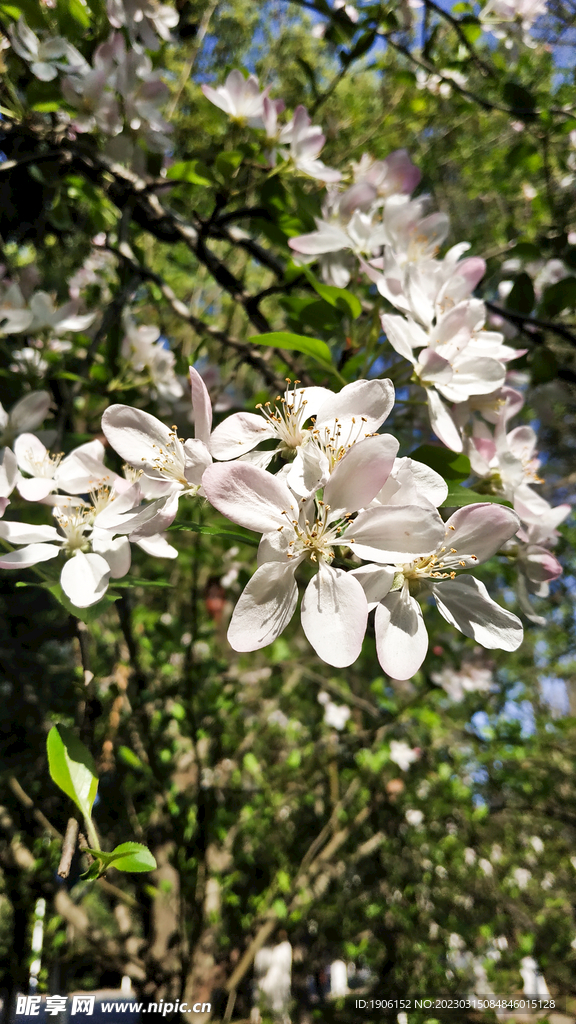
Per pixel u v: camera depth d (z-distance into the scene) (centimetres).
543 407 29
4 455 16
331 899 55
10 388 24
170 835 37
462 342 17
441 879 62
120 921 42
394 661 12
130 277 27
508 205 55
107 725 36
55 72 22
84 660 14
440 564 13
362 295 25
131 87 24
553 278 34
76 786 11
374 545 12
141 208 27
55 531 15
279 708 61
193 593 41
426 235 22
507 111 32
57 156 24
